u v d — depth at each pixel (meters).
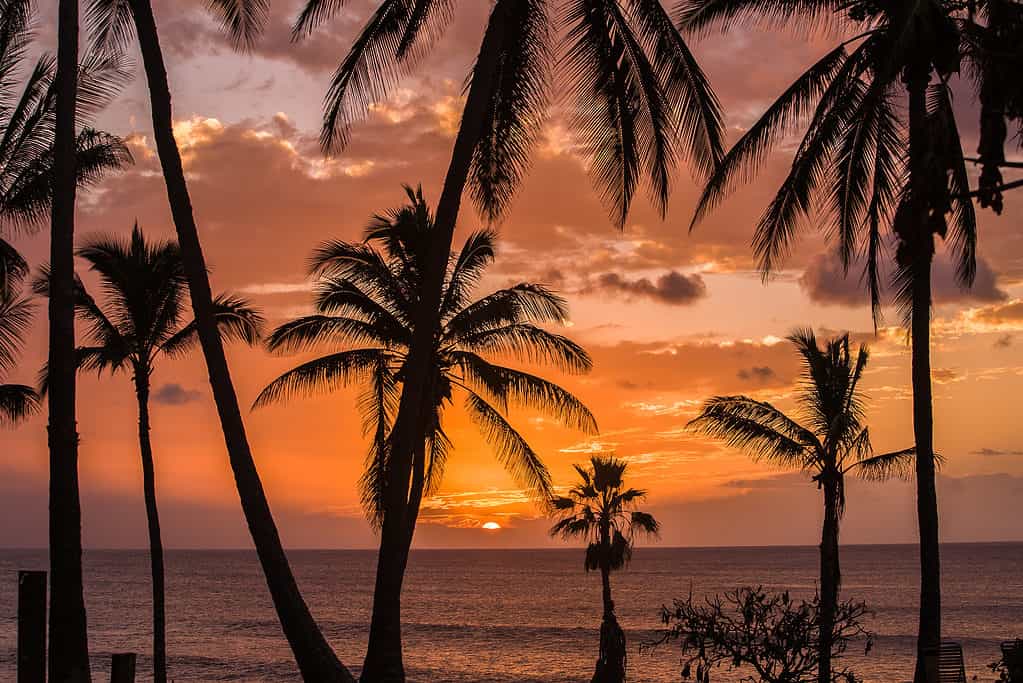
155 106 14.16
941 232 12.74
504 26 14.69
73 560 14.89
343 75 16.39
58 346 15.20
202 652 73.81
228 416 13.66
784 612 14.63
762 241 20.53
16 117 21.45
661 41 16.11
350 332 27.22
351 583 191.25
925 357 18.94
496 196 17.17
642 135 17.09
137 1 14.45
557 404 27.36
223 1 16.58
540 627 97.75
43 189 20.98
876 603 125.81
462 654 75.25
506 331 27.39
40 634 10.81
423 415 25.98
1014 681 15.66
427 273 14.21
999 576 197.62
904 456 29.45
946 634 86.06
